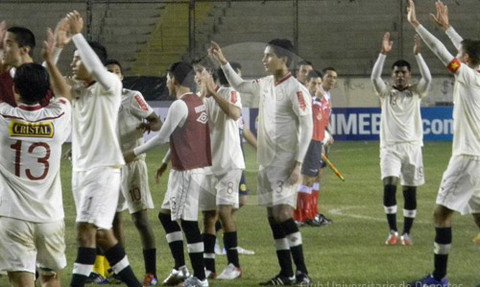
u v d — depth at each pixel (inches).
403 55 1898.4
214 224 576.1
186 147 531.2
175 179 535.8
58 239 418.9
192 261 535.8
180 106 520.7
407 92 724.0
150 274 558.9
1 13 1994.3
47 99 427.5
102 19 1975.9
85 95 460.4
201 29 1964.8
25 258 410.0
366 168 1278.3
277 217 536.4
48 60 426.3
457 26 1966.0
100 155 459.5
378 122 1706.4
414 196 714.8
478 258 641.6
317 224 802.2
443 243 539.2
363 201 963.3
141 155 561.3
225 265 628.1
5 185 407.2
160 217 562.3
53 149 412.5
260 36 1958.7
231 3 2009.1
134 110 557.3
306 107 502.6
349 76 1734.7
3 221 406.6
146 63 1918.1
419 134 721.6
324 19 1978.3
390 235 711.7
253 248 684.7
